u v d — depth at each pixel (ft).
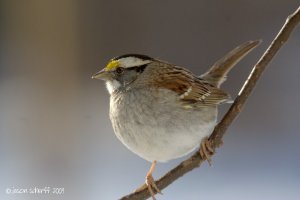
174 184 39.11
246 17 61.57
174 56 61.93
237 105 22.70
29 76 58.70
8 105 54.13
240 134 47.55
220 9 61.87
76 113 52.21
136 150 25.00
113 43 61.26
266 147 44.65
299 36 58.85
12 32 59.77
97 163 43.27
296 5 61.05
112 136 48.21
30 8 58.75
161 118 24.44
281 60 56.59
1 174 41.19
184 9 62.23
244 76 56.44
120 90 25.58
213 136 23.12
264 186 38.37
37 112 52.65
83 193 39.37
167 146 24.47
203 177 40.37
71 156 44.73
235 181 39.11
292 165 41.27
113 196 38.09
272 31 60.59
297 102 51.44
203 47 61.82
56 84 57.41
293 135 46.60
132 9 61.72
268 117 49.78
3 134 48.29
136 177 40.55
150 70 25.58
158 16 62.39
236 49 28.89
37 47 58.70
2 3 59.72
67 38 58.34
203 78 28.02
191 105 24.89
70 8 58.34
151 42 62.08
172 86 25.12
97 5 60.23
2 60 59.67
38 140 47.19
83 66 59.21
